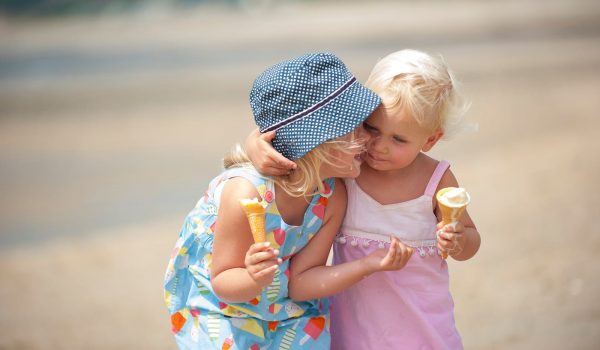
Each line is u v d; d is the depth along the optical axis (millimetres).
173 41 46438
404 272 3871
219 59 35344
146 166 15906
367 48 37188
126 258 10484
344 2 75125
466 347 6477
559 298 7324
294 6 73938
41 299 9102
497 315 7117
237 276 3604
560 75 24516
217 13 71250
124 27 60656
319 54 3631
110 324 8117
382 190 3887
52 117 23125
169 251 10625
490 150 14703
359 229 3891
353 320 3953
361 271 3619
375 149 3707
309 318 3885
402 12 62062
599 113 17641
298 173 3654
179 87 27203
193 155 16594
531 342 6402
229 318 3818
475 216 10398
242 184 3660
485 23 46594
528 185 11711
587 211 9969
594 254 8391
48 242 11602
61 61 38312
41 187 15039
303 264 3812
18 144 19547
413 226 3863
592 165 12500
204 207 3895
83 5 72250
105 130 20469
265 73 3729
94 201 13641
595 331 6504
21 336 7902
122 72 32750
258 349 3811
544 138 15297
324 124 3516
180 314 3965
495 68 27203
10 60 39812
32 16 69750
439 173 3883
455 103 3746
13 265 10570
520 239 9195
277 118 3607
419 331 3869
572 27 41094
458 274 8312
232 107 22281
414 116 3609
